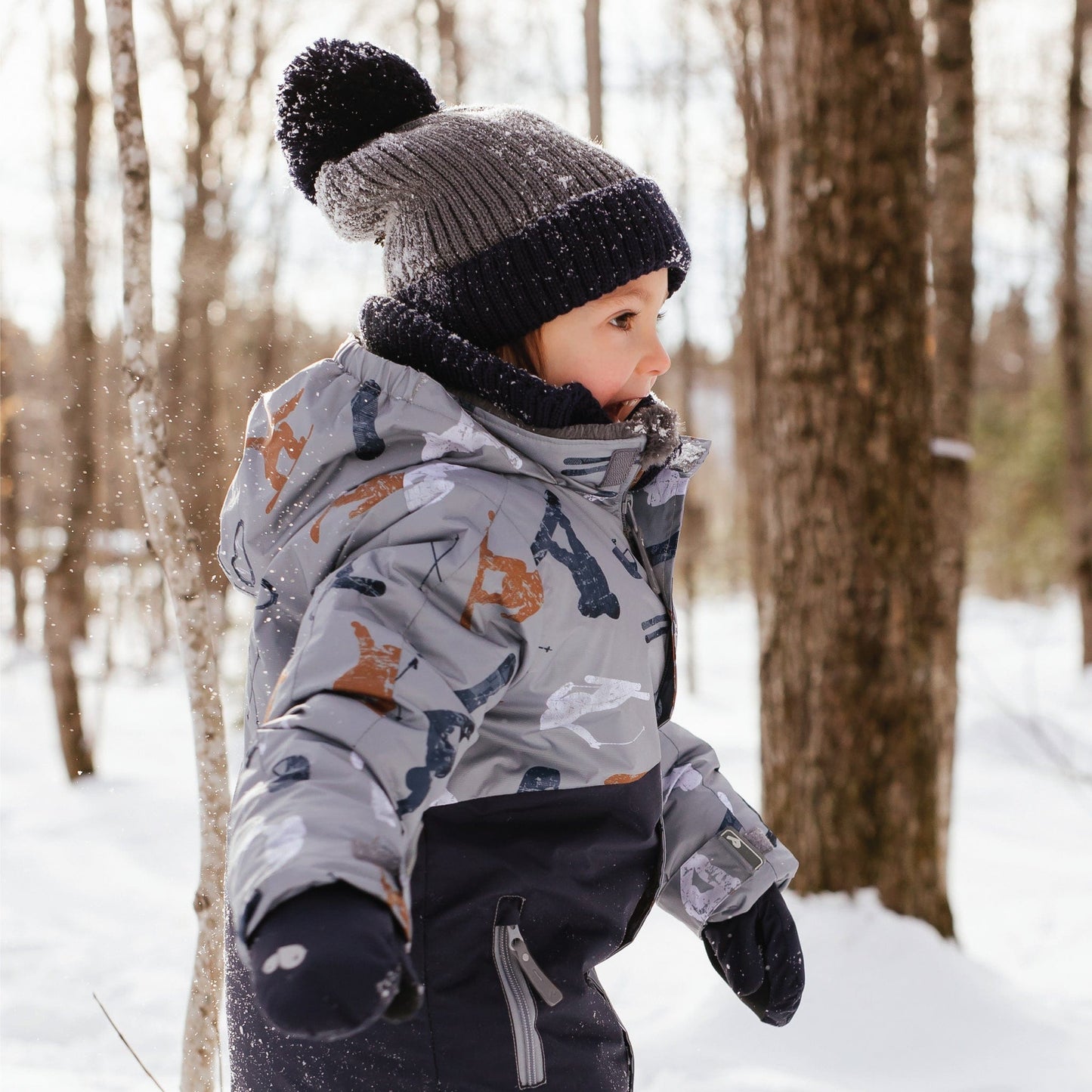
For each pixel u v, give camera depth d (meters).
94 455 6.99
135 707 9.09
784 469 3.34
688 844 1.38
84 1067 2.60
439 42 9.98
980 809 6.34
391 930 0.75
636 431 1.11
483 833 1.04
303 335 9.73
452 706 0.92
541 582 1.02
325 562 1.02
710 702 11.12
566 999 1.06
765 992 1.37
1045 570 24.23
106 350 7.77
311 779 0.82
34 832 5.12
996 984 3.09
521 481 1.08
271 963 0.71
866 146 3.23
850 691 3.25
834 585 3.26
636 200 1.17
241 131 10.17
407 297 1.19
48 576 6.71
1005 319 27.83
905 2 3.27
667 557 1.21
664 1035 2.86
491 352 1.18
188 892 4.32
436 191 1.16
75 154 7.87
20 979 3.25
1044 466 24.31
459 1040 1.00
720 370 17.89
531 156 1.16
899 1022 2.85
